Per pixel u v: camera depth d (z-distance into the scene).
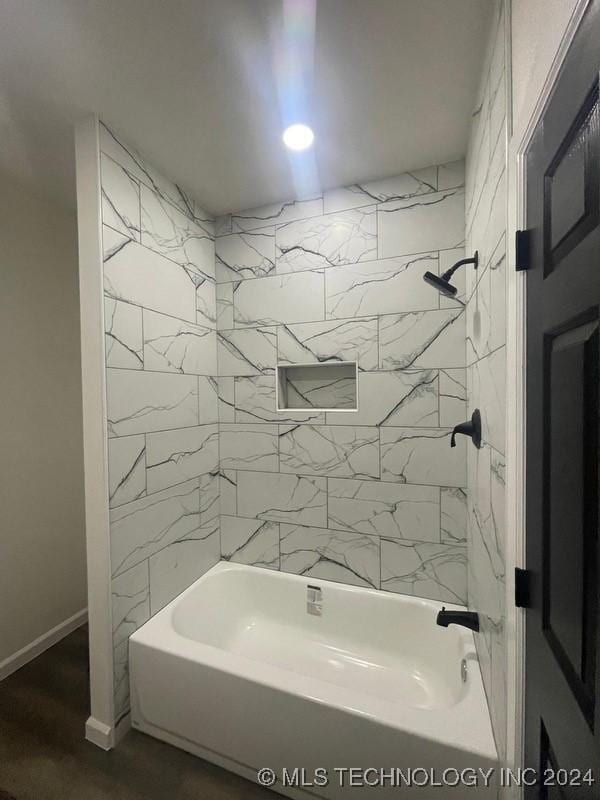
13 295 1.81
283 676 1.26
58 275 2.03
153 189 1.64
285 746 1.21
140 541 1.54
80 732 1.43
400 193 1.74
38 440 1.92
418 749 1.06
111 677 1.39
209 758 1.32
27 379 1.87
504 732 0.92
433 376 1.70
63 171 1.70
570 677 0.55
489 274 1.07
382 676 1.67
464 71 1.17
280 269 1.98
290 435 1.98
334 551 1.90
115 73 1.16
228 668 1.29
